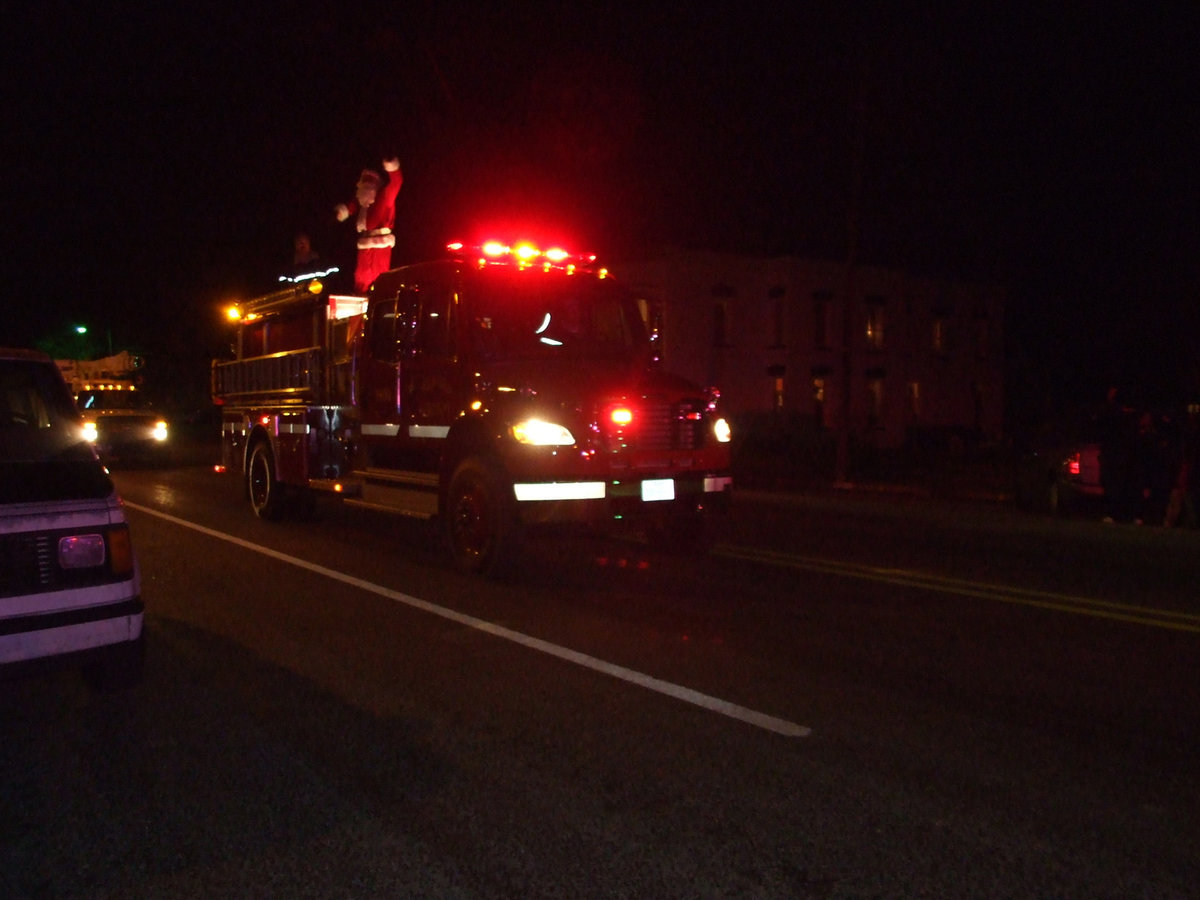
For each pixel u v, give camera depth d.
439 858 4.00
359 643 7.16
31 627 4.98
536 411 9.05
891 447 34.09
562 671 6.50
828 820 4.33
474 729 5.43
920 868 3.92
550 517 9.07
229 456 14.84
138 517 14.02
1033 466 14.93
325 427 11.94
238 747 5.19
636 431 9.34
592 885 3.79
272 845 4.12
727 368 35.38
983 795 4.59
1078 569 10.57
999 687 6.21
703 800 4.53
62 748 5.19
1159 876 3.87
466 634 7.42
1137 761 5.02
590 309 10.36
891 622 7.91
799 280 36.00
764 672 6.48
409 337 10.36
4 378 6.06
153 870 3.92
